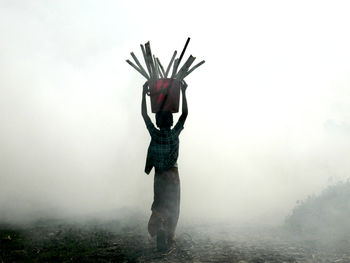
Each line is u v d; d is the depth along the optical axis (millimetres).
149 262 4672
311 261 4523
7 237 6102
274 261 4566
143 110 5492
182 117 5453
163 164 5277
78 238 6090
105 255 5016
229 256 4816
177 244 5457
